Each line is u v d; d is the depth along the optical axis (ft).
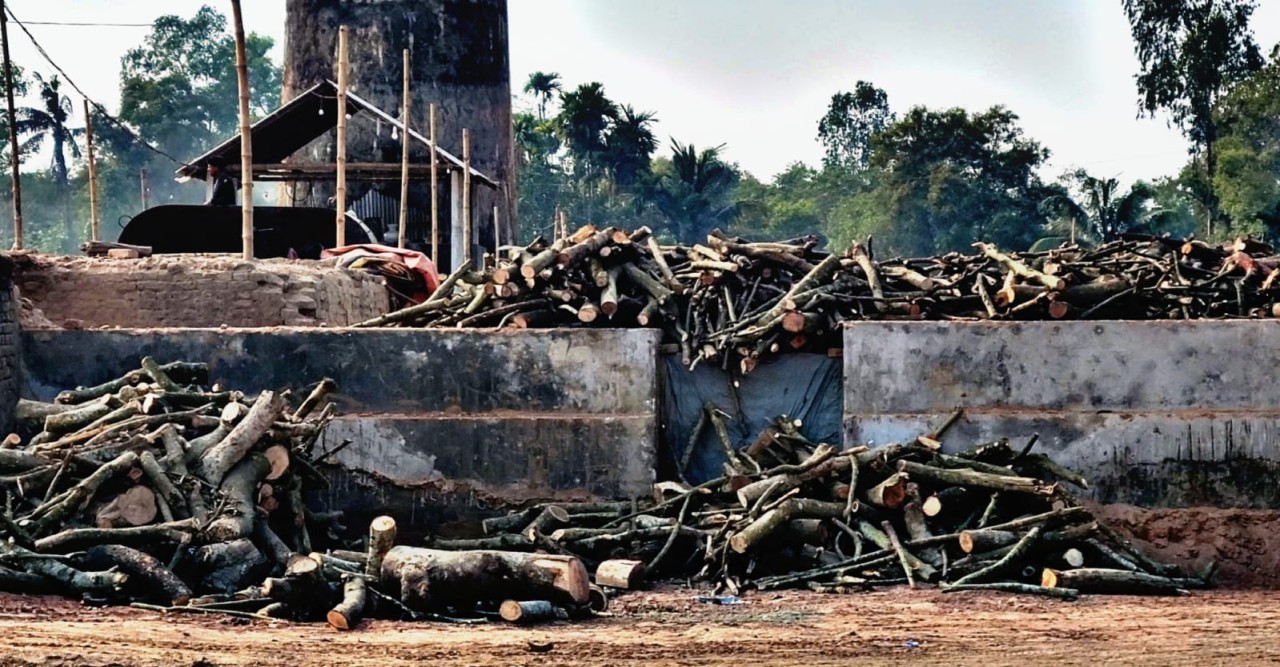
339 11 302.25
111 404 107.24
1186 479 114.62
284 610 84.48
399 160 295.07
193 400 105.81
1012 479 106.83
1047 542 103.04
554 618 86.33
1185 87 482.69
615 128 564.30
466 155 248.11
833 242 569.64
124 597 85.81
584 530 108.37
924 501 106.52
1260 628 86.17
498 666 72.54
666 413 122.11
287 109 254.88
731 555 103.09
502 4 314.76
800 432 120.47
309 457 107.76
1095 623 87.61
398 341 119.34
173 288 141.28
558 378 118.83
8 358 116.78
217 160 258.98
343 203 189.78
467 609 86.94
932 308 123.65
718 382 122.62
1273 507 114.01
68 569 85.92
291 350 119.65
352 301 161.27
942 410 116.67
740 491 106.83
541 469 118.11
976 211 490.90
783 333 120.78
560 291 122.83
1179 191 576.20
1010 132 507.71
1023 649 78.84
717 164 579.07
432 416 118.62
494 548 108.78
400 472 118.21
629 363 118.62
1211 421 114.73
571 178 574.56
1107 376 115.75
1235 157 471.21
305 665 71.31
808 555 104.47
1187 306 123.13
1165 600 99.40
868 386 117.08
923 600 96.27
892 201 499.92
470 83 305.94
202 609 83.97
